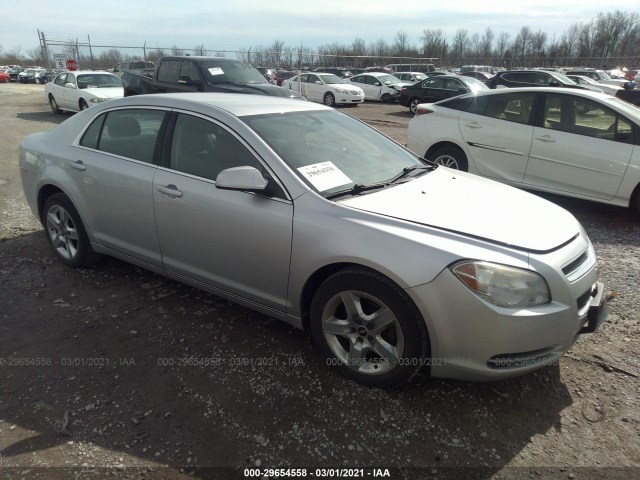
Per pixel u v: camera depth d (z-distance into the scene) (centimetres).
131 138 353
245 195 290
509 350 235
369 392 267
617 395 269
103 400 257
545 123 601
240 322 336
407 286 238
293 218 271
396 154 366
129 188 341
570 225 285
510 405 260
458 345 238
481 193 312
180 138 326
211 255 311
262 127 310
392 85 2175
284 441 233
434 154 701
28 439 231
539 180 611
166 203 321
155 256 346
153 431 237
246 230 288
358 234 253
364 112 1831
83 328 325
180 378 276
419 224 254
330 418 247
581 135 575
